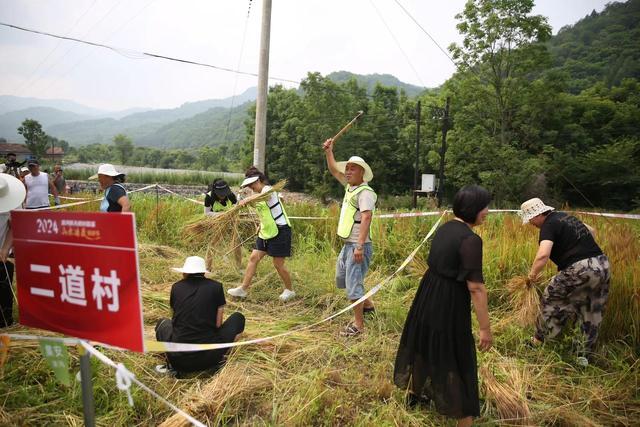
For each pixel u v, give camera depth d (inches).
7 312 152.4
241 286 200.2
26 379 116.3
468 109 1063.6
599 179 1131.9
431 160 1222.3
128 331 77.7
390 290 208.8
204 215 222.5
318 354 142.3
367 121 1642.5
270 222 190.7
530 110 1032.8
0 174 146.0
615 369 137.7
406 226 282.5
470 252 98.2
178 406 111.9
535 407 117.8
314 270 238.7
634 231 259.0
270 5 343.6
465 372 101.7
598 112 1358.3
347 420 110.7
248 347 142.8
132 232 73.5
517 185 916.0
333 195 1608.0
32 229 83.1
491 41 984.3
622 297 155.0
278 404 115.3
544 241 142.0
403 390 119.4
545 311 148.3
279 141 1941.4
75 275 80.5
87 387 84.0
